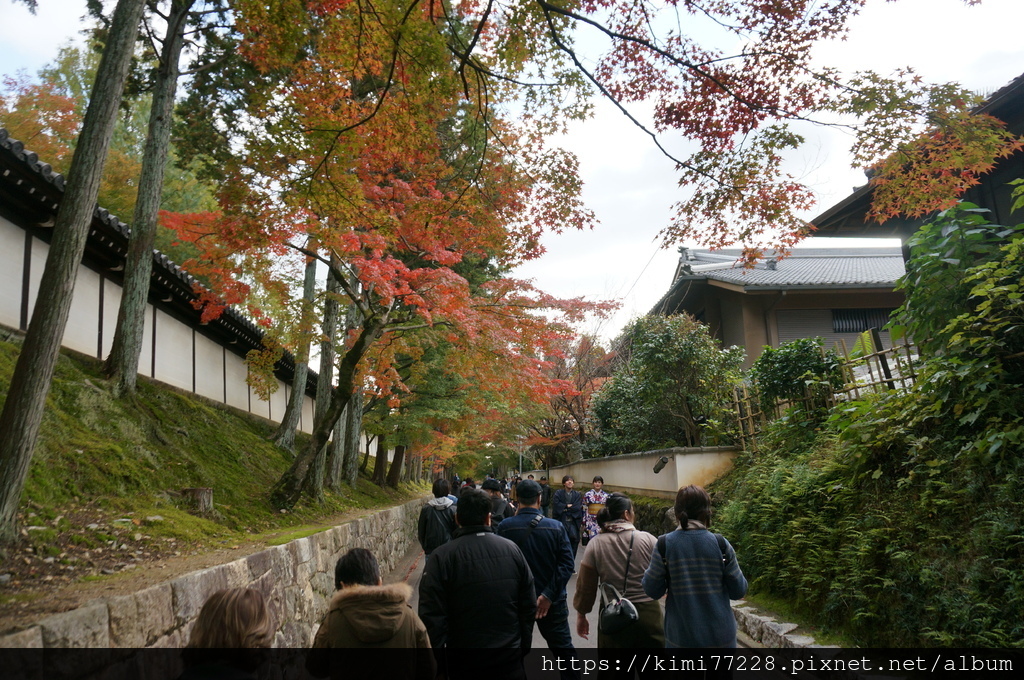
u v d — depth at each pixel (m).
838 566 5.92
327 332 14.16
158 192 9.65
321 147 6.04
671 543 3.64
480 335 9.68
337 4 5.08
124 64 5.39
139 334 9.47
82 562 4.72
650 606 4.14
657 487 13.56
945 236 6.55
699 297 20.61
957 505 5.24
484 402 16.92
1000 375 5.53
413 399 17.20
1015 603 4.19
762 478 8.65
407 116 5.94
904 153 4.84
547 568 4.54
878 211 5.52
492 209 7.49
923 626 4.76
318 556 7.20
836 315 17.88
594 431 22.23
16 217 8.66
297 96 6.30
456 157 8.52
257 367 10.33
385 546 12.72
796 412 9.64
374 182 8.50
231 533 7.13
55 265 4.82
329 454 14.75
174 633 3.71
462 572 3.35
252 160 6.62
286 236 7.73
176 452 8.98
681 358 13.56
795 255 24.16
